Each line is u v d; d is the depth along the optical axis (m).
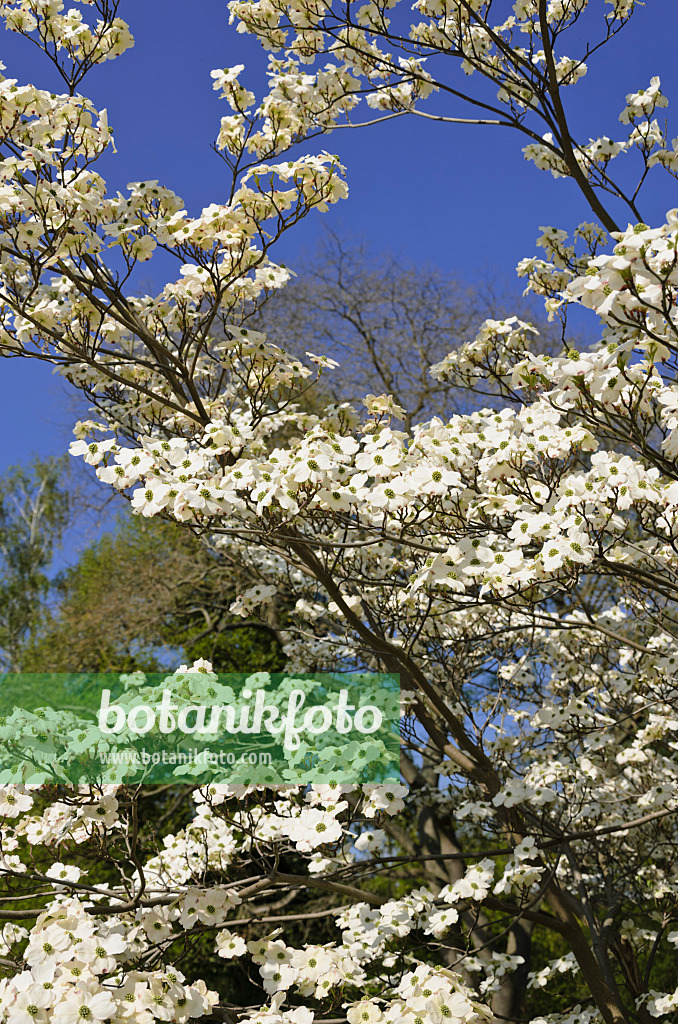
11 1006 2.22
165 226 3.46
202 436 3.59
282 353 3.54
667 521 2.84
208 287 3.64
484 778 3.85
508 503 3.14
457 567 3.00
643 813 5.08
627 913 6.28
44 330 3.26
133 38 3.45
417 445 3.09
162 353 3.66
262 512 3.01
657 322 2.13
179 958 3.07
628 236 1.97
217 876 3.95
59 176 3.34
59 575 19.94
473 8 4.17
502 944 6.90
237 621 9.66
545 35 3.76
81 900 3.20
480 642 5.20
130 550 10.84
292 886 3.36
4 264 3.46
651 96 4.08
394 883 8.53
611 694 4.72
